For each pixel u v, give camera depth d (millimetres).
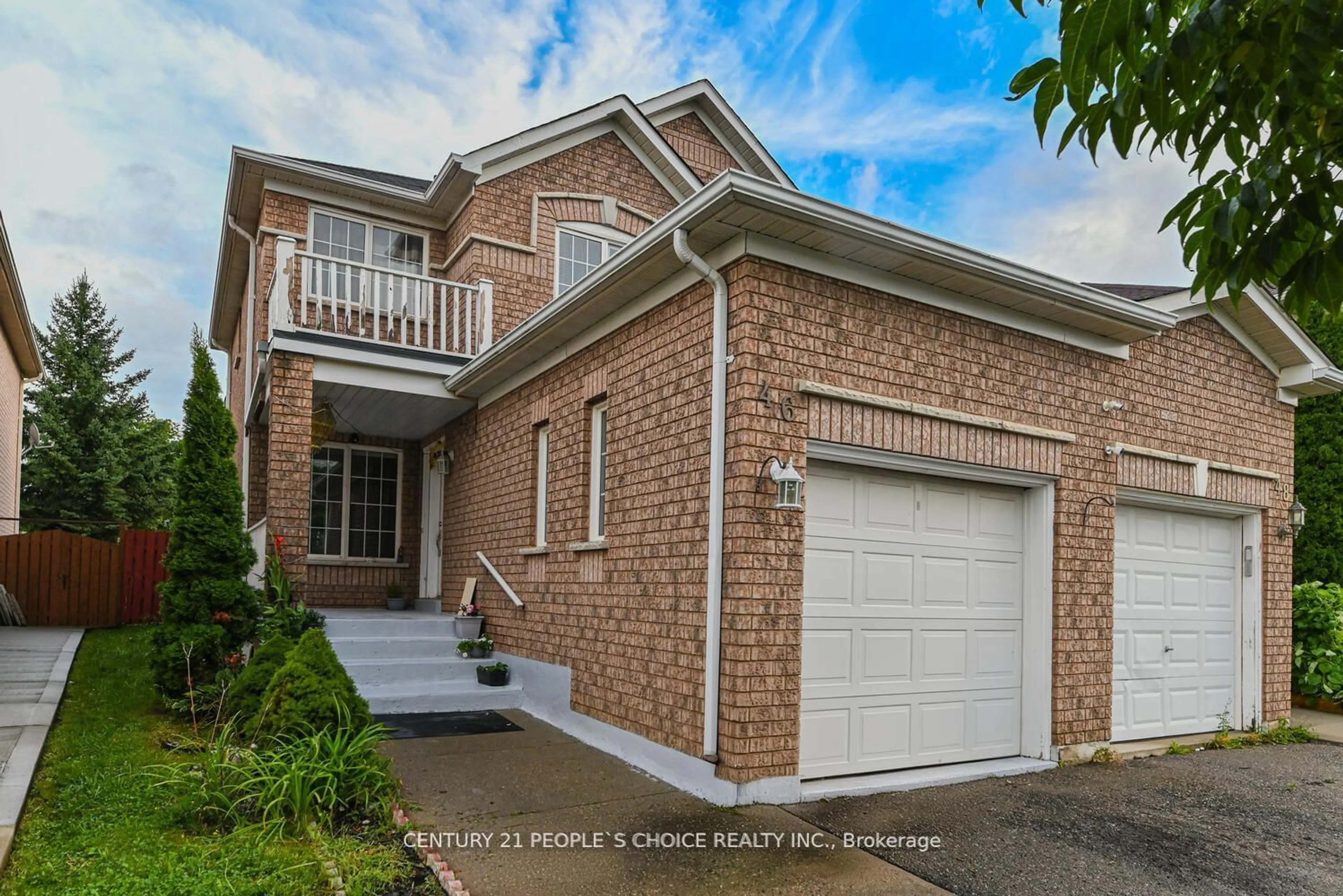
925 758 6457
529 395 9227
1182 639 8375
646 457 6762
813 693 5914
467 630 9656
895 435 6195
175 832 4461
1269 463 9031
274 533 9117
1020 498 7230
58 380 27328
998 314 6836
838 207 5480
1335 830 5438
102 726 6402
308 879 3945
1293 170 2107
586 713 7336
